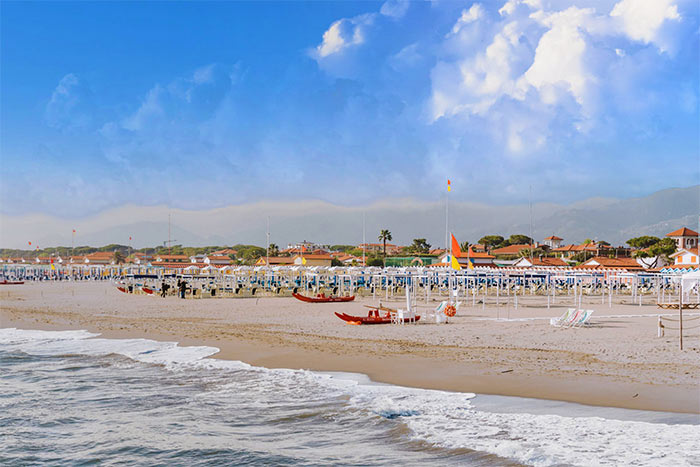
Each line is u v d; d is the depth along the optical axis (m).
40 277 142.12
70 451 12.04
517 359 20.52
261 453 11.55
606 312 41.12
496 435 12.07
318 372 19.08
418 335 27.52
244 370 19.67
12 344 26.22
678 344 23.41
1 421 14.14
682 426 12.28
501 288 74.56
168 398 16.08
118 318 37.72
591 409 13.73
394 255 156.00
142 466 11.12
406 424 13.05
